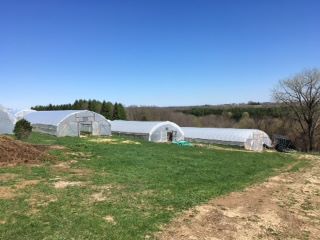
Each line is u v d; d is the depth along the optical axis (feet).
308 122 215.72
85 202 48.14
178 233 40.42
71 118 160.35
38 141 117.60
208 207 51.01
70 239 36.22
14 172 63.05
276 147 198.18
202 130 190.60
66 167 71.00
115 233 38.47
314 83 211.41
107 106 332.39
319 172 98.53
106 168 72.38
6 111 139.85
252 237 41.52
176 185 61.46
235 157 110.83
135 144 128.47
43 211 43.37
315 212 54.08
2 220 39.93
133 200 50.70
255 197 59.82
